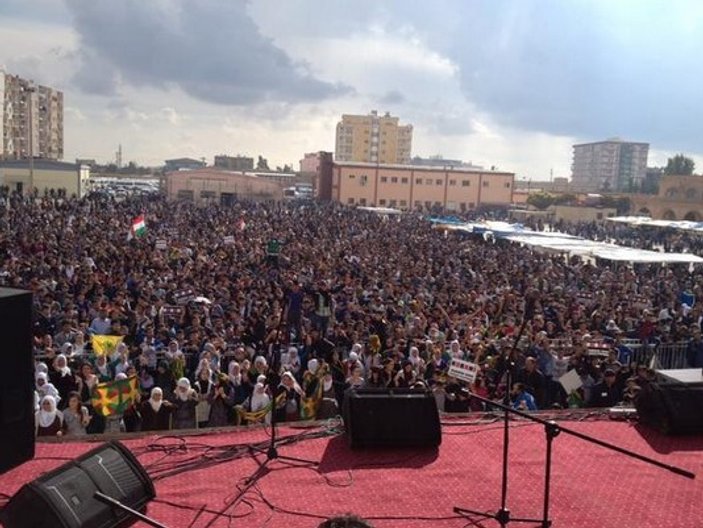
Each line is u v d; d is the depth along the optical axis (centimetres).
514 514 535
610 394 1114
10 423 495
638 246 4550
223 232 3388
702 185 7069
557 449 669
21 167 6781
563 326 1580
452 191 8562
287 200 7962
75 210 4019
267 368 1078
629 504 558
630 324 1711
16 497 451
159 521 502
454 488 578
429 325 1528
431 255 2927
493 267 2619
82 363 1090
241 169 14350
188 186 8388
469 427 729
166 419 948
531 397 983
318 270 2264
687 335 1561
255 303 1611
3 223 3088
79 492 461
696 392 729
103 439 661
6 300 488
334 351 1182
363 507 539
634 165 17888
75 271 1920
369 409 652
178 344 1202
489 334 1456
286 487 569
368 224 4397
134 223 2830
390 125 13762
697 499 570
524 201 9975
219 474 589
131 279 1831
